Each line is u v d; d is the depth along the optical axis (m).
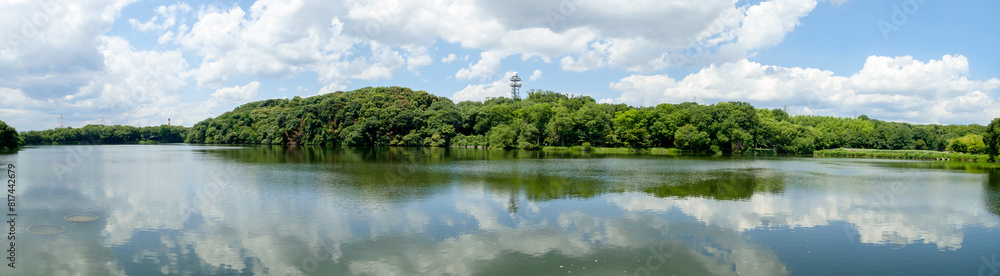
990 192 42.97
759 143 124.31
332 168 61.72
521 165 69.56
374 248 23.12
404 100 173.38
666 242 24.56
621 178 51.94
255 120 193.38
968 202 37.38
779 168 68.62
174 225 27.28
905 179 53.91
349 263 20.91
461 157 88.88
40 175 50.56
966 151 102.00
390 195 38.03
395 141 147.88
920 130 172.12
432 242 24.22
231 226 27.16
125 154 94.62
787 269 20.88
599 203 35.19
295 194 38.12
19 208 31.62
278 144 167.50
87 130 176.12
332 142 154.38
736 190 42.81
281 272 19.75
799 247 24.09
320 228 26.81
